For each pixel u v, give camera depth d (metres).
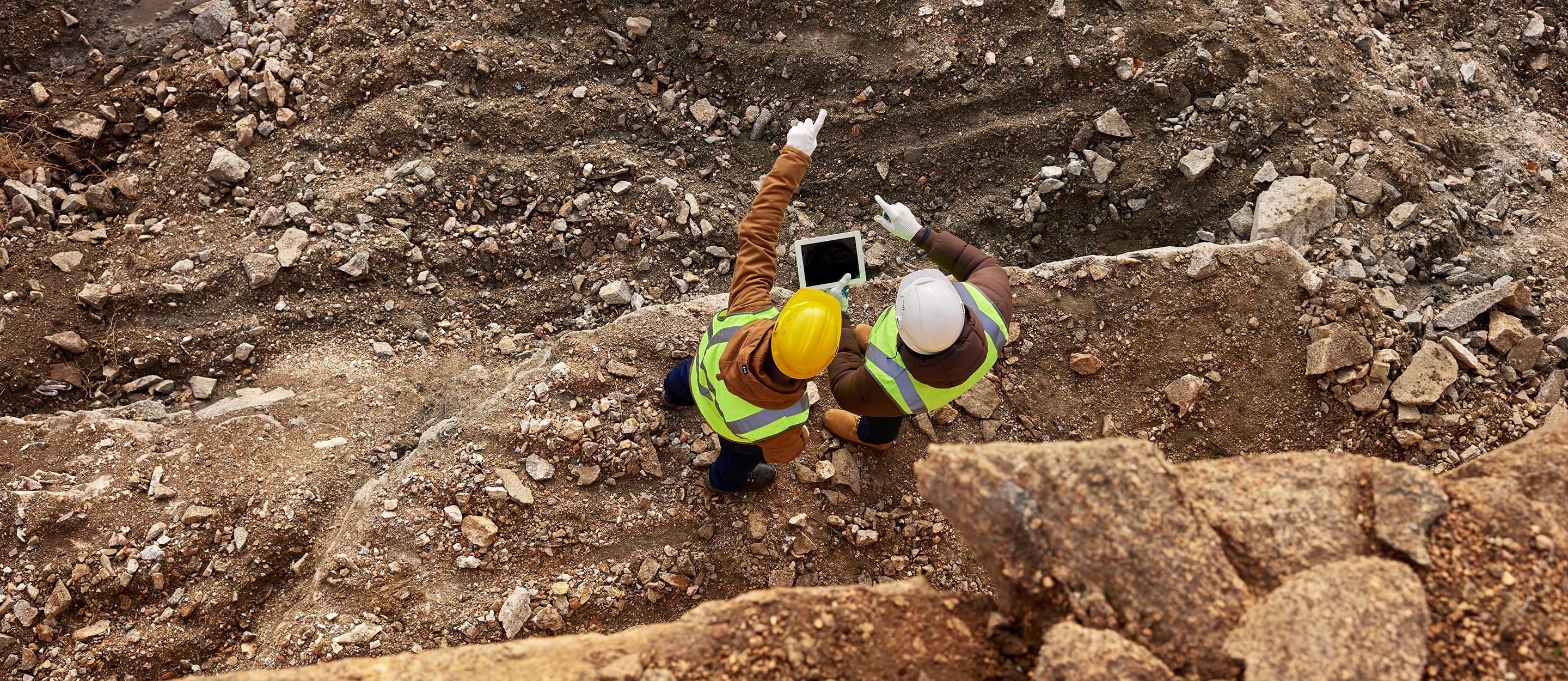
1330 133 5.12
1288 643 2.22
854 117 5.48
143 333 4.53
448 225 5.00
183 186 4.99
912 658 2.46
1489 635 2.32
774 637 2.47
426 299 4.91
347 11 5.39
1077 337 4.34
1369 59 5.53
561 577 3.77
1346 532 2.46
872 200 5.48
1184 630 2.28
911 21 5.49
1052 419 4.23
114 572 3.64
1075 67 5.33
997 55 5.44
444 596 3.68
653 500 3.93
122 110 5.17
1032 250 5.38
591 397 4.11
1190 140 5.14
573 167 5.23
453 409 4.37
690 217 5.18
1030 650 2.46
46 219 4.82
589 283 5.07
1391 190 4.88
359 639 3.54
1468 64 5.68
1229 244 4.52
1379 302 4.50
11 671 3.50
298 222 4.83
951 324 2.77
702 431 4.09
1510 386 4.23
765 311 3.03
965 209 5.40
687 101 5.62
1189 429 4.27
